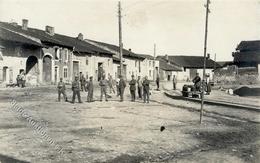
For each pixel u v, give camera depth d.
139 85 28.06
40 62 40.59
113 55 62.69
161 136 13.55
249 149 11.77
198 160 10.43
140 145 11.98
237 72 59.22
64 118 16.64
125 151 11.09
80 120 16.36
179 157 10.73
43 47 40.53
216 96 31.45
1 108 18.80
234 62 59.62
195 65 94.19
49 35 48.94
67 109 19.70
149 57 78.38
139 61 72.88
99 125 15.30
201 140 13.15
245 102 26.19
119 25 35.44
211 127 15.98
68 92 30.97
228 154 11.09
